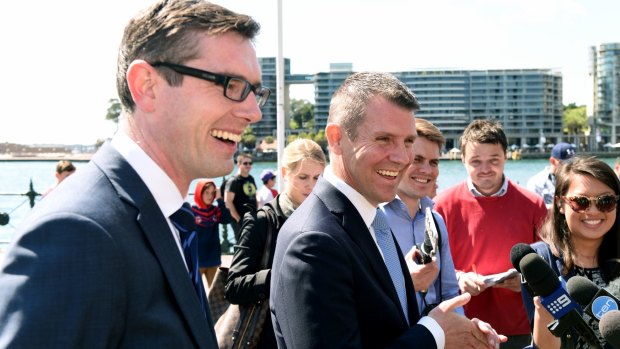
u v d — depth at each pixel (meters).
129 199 1.42
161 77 1.52
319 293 1.95
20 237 1.25
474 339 2.12
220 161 1.58
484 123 4.16
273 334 3.06
